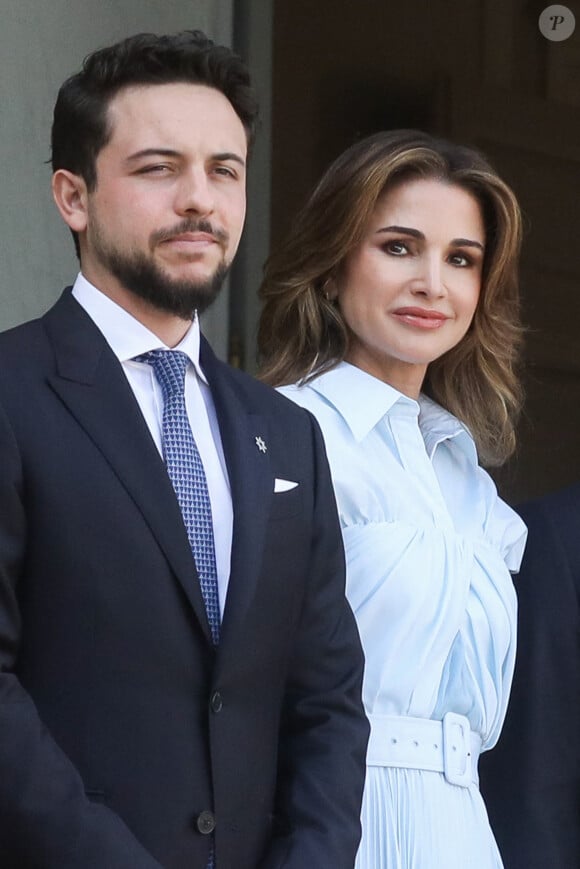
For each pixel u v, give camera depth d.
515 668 9.19
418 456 8.99
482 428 9.55
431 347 8.98
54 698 6.62
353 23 14.18
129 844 6.39
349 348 9.20
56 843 6.31
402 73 14.29
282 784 7.22
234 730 6.88
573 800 9.06
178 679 6.75
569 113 14.63
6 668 6.58
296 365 9.20
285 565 7.16
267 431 7.41
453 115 14.37
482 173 9.09
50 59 12.19
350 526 8.62
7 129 12.02
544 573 9.27
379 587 8.45
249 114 7.55
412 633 8.45
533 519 9.45
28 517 6.70
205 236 7.13
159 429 7.15
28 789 6.33
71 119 7.35
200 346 7.53
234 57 7.46
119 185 7.17
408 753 8.34
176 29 12.93
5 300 11.94
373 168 8.95
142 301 7.20
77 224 7.37
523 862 8.93
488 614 8.70
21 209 12.03
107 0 12.45
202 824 6.73
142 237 7.10
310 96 14.08
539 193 14.69
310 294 9.17
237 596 6.88
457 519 9.04
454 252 9.07
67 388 6.95
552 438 14.60
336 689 7.35
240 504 7.05
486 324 9.39
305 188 13.95
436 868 8.20
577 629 9.18
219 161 7.25
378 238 9.00
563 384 14.69
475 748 8.59
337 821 7.05
